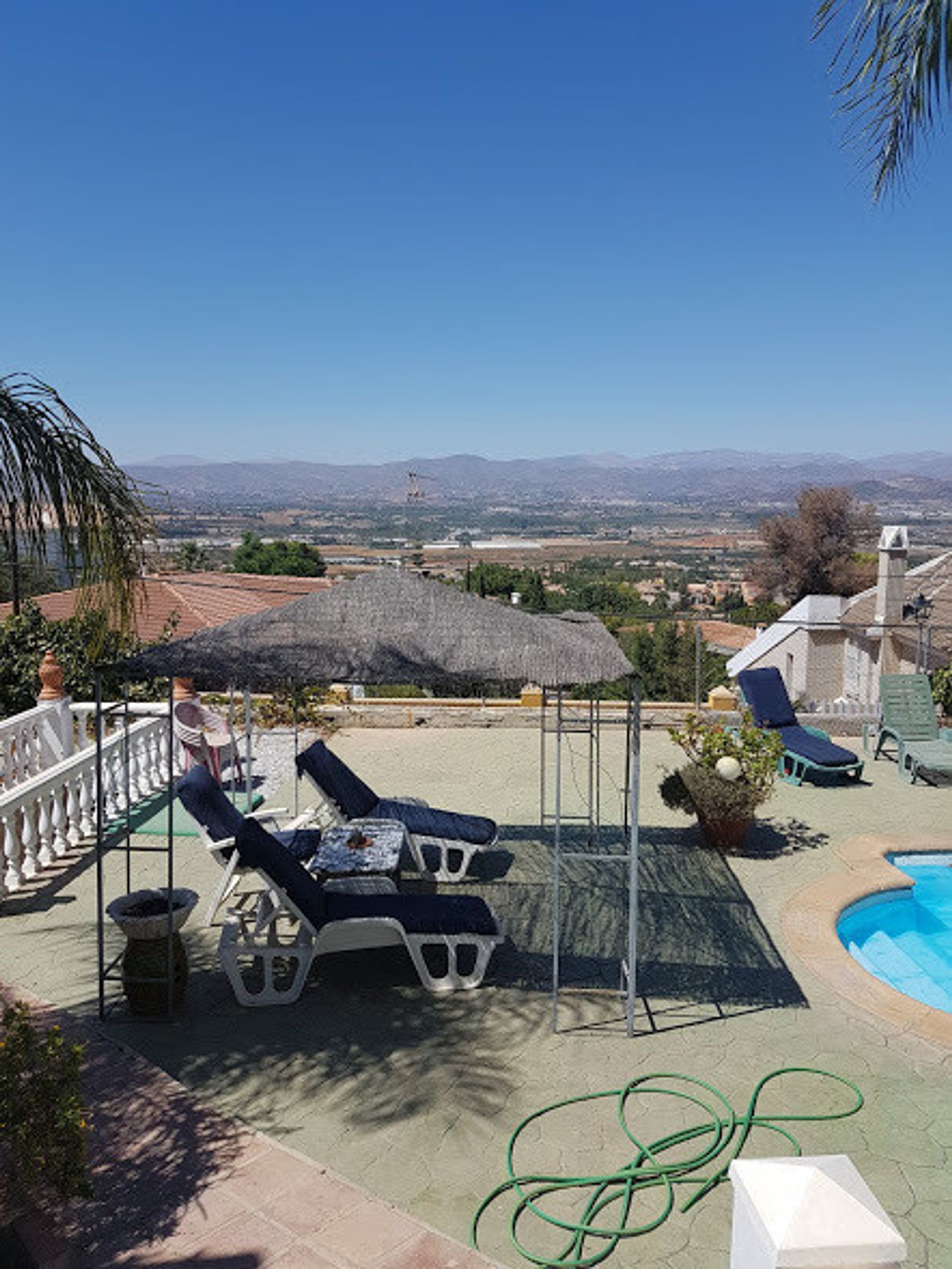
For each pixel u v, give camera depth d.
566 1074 5.64
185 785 7.69
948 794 11.75
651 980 6.90
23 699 12.33
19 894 8.41
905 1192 4.59
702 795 9.48
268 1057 5.80
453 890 8.67
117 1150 4.81
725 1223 4.40
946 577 25.25
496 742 14.35
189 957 7.23
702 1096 5.42
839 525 58.16
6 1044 4.12
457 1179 4.69
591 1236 4.32
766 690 13.15
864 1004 6.47
